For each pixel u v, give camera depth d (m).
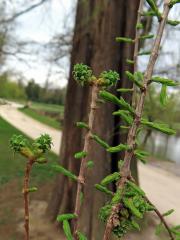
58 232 8.25
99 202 7.45
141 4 1.57
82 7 8.07
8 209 9.57
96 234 7.37
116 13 7.79
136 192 1.03
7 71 17.56
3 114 40.22
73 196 8.45
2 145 20.17
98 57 7.72
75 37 8.17
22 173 13.66
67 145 8.41
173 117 17.48
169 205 13.67
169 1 1.02
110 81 1.12
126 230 1.02
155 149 29.08
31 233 8.14
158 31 1.02
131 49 7.70
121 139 7.68
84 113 8.17
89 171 7.45
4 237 8.06
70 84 8.41
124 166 1.05
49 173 12.91
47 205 8.87
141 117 1.04
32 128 33.41
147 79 1.02
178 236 1.20
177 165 23.62
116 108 7.71
